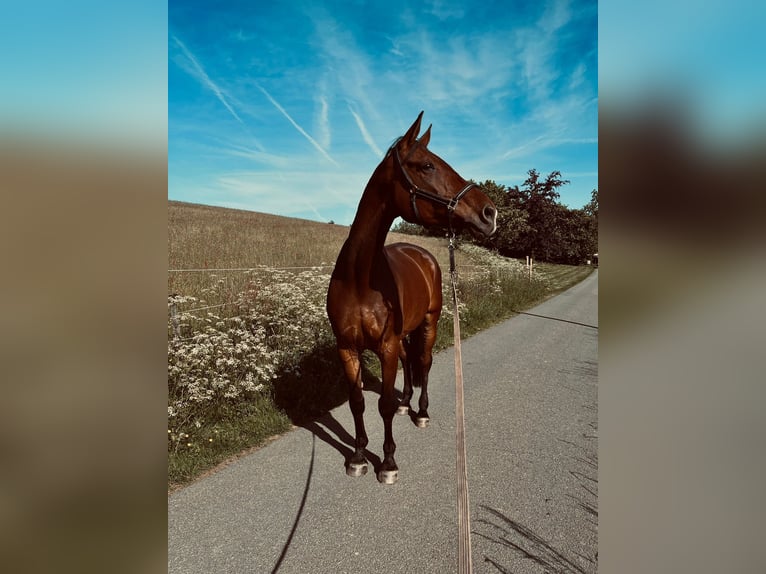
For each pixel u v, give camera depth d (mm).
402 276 3074
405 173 2309
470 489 2623
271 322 4898
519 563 1996
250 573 1970
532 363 5520
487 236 2199
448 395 4344
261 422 3471
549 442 3262
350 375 2791
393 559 2049
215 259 9242
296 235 17750
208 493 2613
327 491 2631
